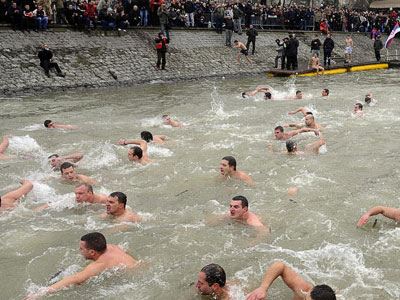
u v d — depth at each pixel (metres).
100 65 24.72
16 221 7.90
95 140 13.07
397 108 17.67
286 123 15.22
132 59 26.44
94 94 21.20
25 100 19.33
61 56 23.94
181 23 32.06
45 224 7.79
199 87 23.97
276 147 12.23
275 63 31.48
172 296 5.77
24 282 6.16
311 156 11.39
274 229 7.57
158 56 26.50
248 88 23.81
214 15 33.78
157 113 16.98
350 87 24.12
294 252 6.80
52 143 12.80
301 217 7.96
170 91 22.42
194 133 13.84
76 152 11.90
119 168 10.64
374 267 6.39
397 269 6.34
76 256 6.76
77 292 5.85
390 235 7.26
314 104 18.70
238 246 7.01
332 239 7.20
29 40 23.66
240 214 7.62
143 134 12.51
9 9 23.55
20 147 12.22
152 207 8.54
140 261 6.55
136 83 24.55
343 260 6.56
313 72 30.61
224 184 9.55
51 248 6.99
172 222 7.86
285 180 9.77
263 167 10.62
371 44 43.50
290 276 5.69
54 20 27.17
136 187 9.52
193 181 9.78
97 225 7.71
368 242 7.07
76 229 7.59
